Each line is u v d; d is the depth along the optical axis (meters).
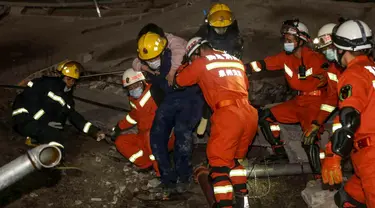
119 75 7.43
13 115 5.38
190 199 4.84
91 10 10.38
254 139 5.65
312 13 8.99
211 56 4.47
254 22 8.86
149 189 5.00
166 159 4.87
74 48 8.66
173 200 4.84
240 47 5.45
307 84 5.07
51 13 10.23
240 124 4.21
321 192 4.55
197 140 5.75
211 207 4.50
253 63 5.32
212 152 4.25
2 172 1.91
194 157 5.56
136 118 5.25
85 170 5.23
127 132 5.91
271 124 5.36
